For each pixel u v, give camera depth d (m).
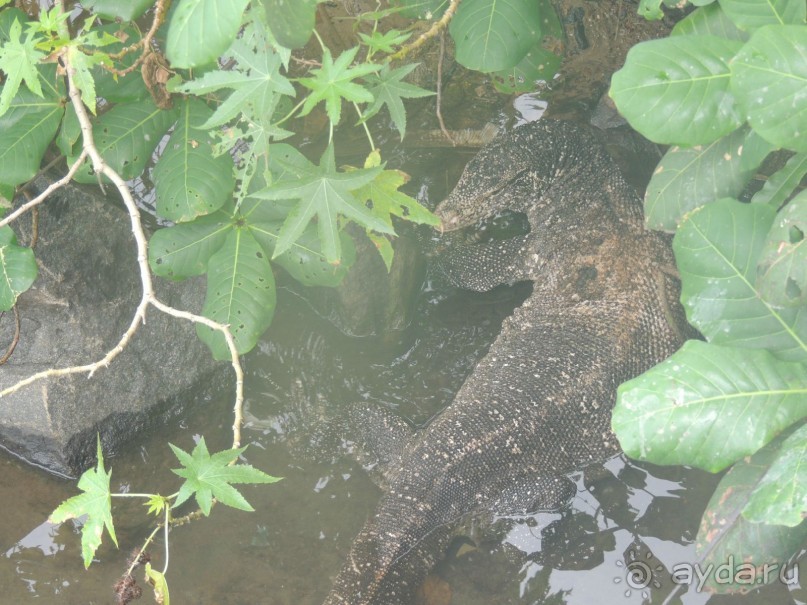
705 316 2.19
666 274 2.89
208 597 2.61
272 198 2.18
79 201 2.72
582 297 2.91
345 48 3.04
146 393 2.73
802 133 2.07
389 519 2.67
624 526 2.69
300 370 2.87
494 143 3.02
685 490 2.72
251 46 2.17
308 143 3.05
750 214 2.18
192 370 2.78
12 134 2.34
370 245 2.87
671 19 3.15
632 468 2.75
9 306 2.35
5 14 2.39
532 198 3.04
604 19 3.18
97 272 2.72
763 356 2.13
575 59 3.17
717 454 2.12
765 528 2.18
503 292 3.03
